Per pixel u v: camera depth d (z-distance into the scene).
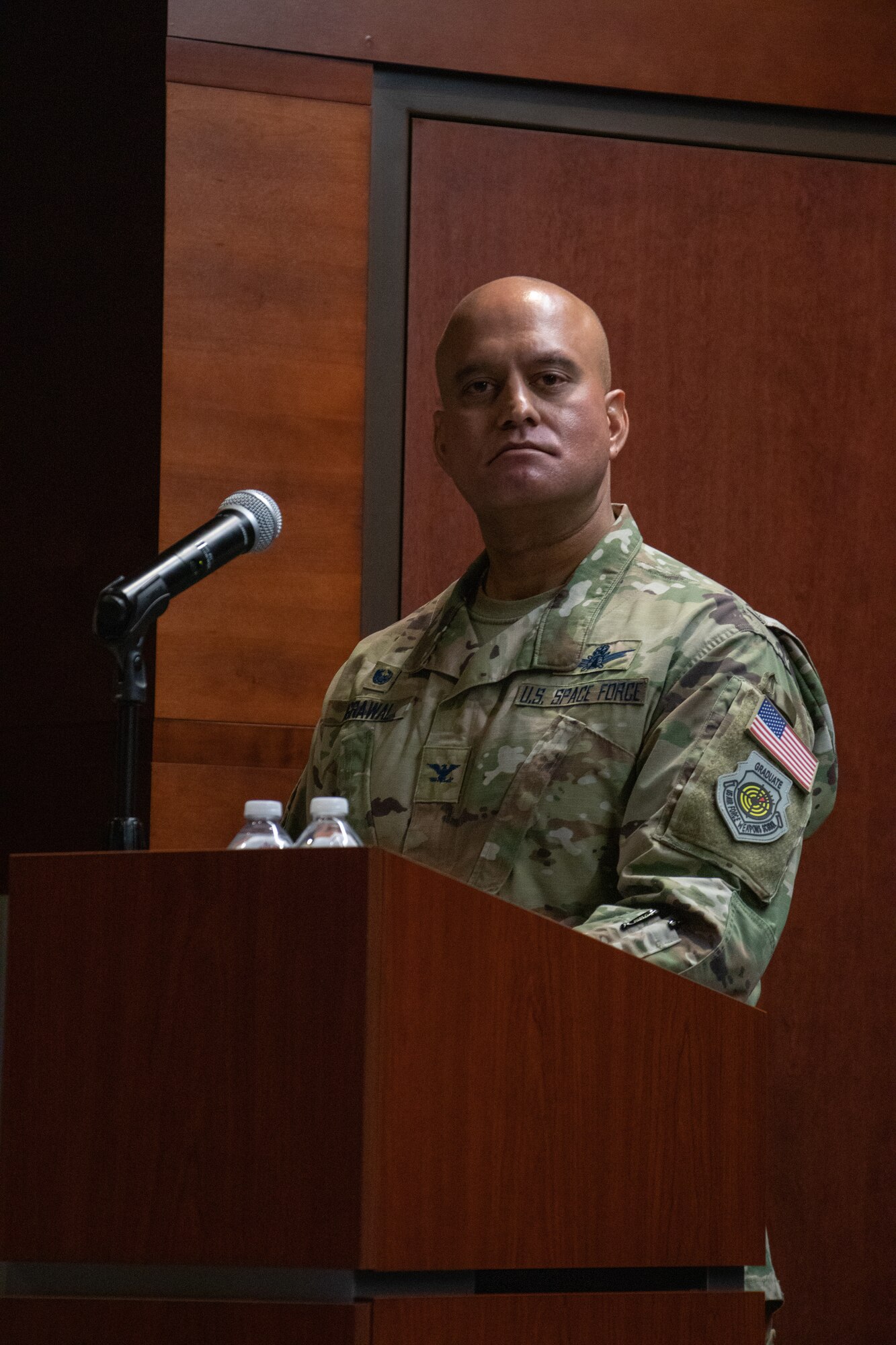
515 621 6.17
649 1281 4.15
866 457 9.47
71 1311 3.74
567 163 9.38
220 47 9.00
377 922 3.57
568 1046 3.95
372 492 8.98
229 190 8.94
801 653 5.70
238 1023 3.69
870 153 9.64
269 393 8.88
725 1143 4.27
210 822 8.55
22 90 10.25
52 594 9.54
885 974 9.16
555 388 6.14
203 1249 3.65
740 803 5.16
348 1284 3.53
